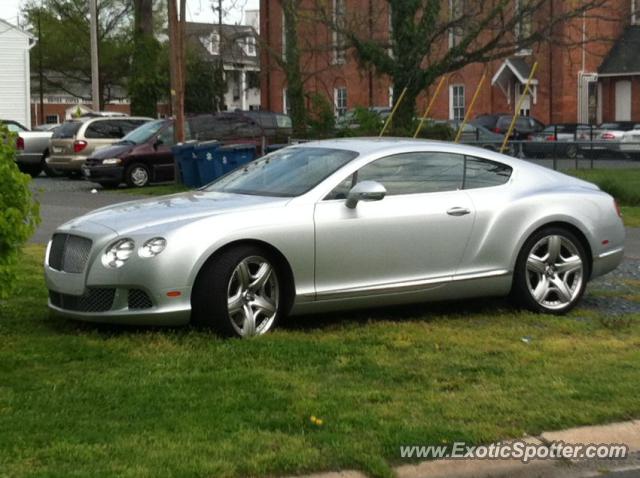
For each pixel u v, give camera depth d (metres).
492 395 6.05
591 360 6.92
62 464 4.84
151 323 7.12
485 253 8.26
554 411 5.78
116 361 6.68
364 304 7.86
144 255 7.05
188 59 42.81
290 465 4.89
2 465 4.81
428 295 8.09
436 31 24.45
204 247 7.14
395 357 6.93
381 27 31.86
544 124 41.25
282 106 51.34
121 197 21.06
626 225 15.47
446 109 45.50
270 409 5.70
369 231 7.76
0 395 5.89
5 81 42.50
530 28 28.06
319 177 7.89
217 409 5.68
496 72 43.62
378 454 5.08
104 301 7.24
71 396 5.89
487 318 8.34
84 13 60.81
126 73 61.50
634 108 41.97
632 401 5.97
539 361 6.88
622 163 23.69
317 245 7.57
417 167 8.20
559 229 8.55
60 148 26.98
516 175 8.62
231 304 7.27
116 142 24.75
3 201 6.67
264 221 7.39
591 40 24.69
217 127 24.31
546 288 8.52
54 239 7.72
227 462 4.87
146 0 34.84
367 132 25.08
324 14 26.09
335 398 5.93
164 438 5.20
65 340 7.21
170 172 24.17
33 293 9.06
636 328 8.00
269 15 46.25
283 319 8.02
